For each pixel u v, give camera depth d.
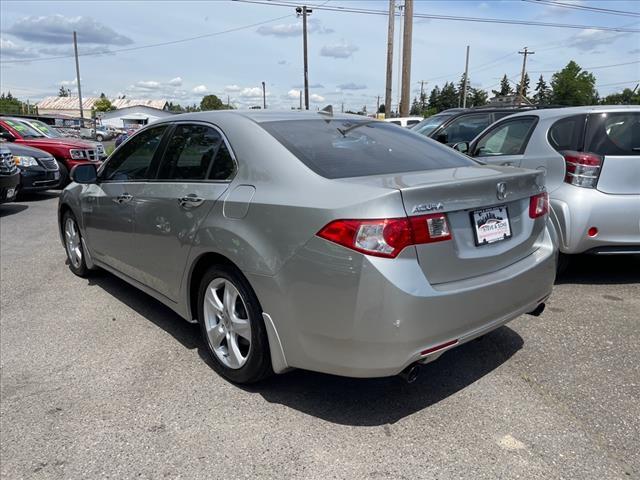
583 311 4.23
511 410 2.85
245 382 3.09
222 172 3.19
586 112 4.77
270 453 2.52
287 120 3.37
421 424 2.74
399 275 2.39
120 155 4.42
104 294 4.83
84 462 2.48
